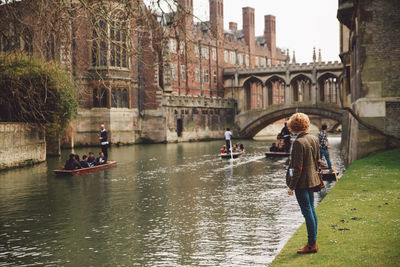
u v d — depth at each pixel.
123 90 49.66
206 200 14.14
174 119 55.50
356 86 24.55
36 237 10.19
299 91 78.88
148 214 12.30
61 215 12.42
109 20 13.20
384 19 20.75
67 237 10.14
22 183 18.58
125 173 21.66
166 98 53.50
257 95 85.06
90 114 47.28
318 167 6.98
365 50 21.03
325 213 9.43
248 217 11.52
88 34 14.85
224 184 17.50
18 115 26.89
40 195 15.66
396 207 9.66
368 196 11.02
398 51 20.59
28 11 14.05
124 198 14.85
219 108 65.81
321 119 89.31
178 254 8.65
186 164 25.97
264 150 38.31
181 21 13.82
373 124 20.89
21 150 25.72
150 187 17.12
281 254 6.97
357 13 22.70
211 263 8.05
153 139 53.28
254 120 65.19
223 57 78.44
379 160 17.95
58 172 21.22
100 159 24.47
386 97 20.75
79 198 14.98
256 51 93.06
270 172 21.12
